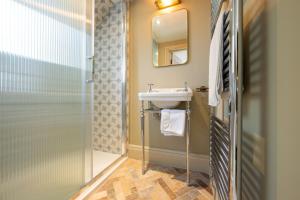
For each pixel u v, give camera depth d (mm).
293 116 521
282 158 558
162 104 1834
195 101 1869
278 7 583
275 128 596
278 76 582
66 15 1178
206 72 1816
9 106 827
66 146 1183
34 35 947
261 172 692
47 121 1031
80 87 1320
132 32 2205
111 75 2289
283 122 558
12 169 839
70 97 1217
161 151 2016
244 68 877
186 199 1324
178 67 1955
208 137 1802
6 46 815
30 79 925
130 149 2203
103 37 2338
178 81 1952
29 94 920
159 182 1586
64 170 1162
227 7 997
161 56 2033
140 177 1683
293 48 522
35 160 955
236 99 702
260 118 706
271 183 614
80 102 1322
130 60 2219
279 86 577
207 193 1409
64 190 1159
